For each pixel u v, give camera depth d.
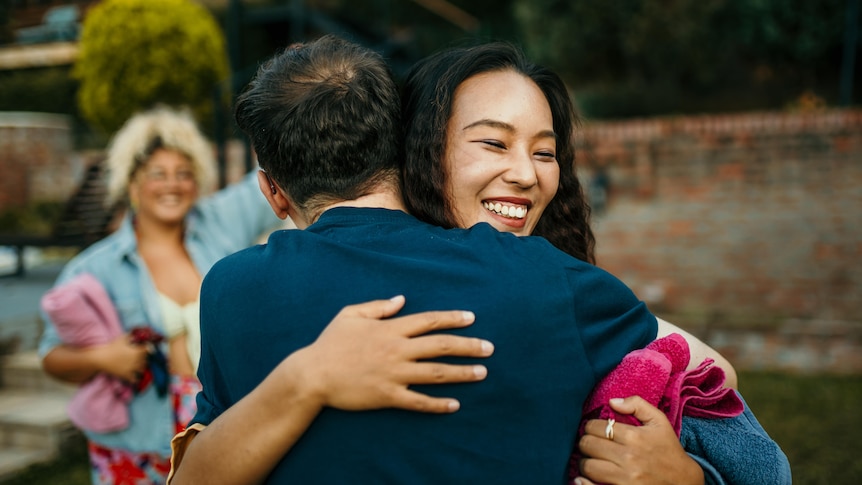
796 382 5.04
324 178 1.11
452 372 0.93
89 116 10.54
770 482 1.07
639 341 1.09
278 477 1.00
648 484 0.99
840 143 5.66
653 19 9.54
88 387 2.35
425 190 1.20
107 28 10.20
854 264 5.66
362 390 0.93
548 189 1.24
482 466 0.94
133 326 2.42
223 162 6.45
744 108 10.20
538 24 10.38
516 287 0.98
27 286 6.86
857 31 9.33
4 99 12.94
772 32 9.68
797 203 5.79
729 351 5.48
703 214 6.00
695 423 1.09
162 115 2.67
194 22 10.48
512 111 1.18
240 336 1.05
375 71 1.15
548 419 0.96
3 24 14.72
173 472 1.16
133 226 2.62
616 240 6.21
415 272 1.01
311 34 9.58
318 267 1.04
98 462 2.44
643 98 9.81
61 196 10.12
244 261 1.11
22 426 4.21
